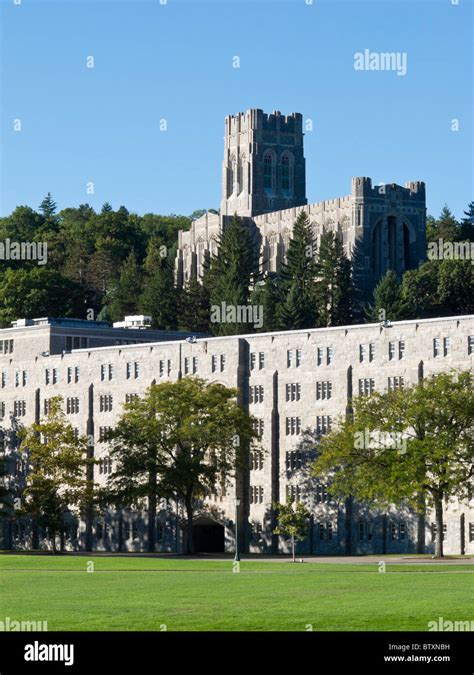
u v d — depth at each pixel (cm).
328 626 12062
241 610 13012
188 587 15725
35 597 14525
